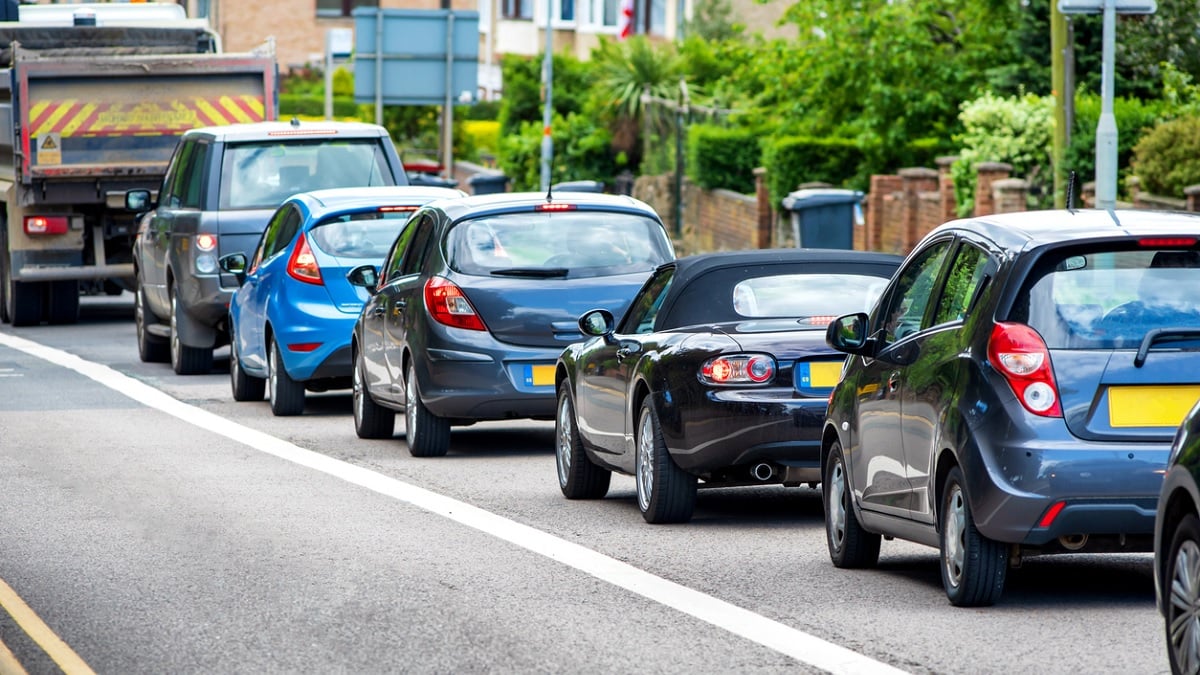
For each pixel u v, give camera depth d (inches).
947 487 709.9
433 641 665.6
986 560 697.0
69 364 1798.7
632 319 1011.9
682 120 3644.2
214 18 3878.0
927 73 2829.7
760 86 3580.2
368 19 3248.0
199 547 866.1
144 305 1825.8
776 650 644.7
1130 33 2508.6
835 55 2837.1
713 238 3316.9
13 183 2103.8
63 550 861.8
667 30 5989.2
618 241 1191.6
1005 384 681.6
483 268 1172.5
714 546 871.7
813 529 926.4
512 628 686.5
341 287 1387.8
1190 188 1873.8
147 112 2054.6
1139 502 669.3
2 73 2128.4
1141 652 634.8
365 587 767.7
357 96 3255.4
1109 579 777.6
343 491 1047.0
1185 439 566.6
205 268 1658.5
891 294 790.5
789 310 944.3
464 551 854.5
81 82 2042.3
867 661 625.3
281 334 1391.5
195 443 1262.3
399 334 1212.5
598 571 802.8
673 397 909.8
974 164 2294.5
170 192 1792.6
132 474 1113.4
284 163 1685.5
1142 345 677.3
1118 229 697.6
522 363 1158.3
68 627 698.8
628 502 1021.8
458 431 1363.2
